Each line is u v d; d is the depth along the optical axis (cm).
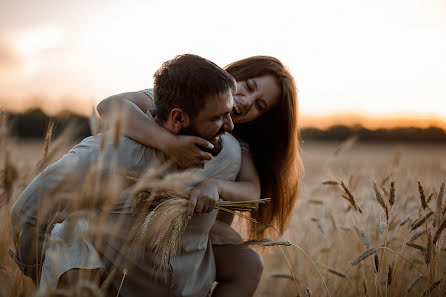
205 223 214
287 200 283
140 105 238
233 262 239
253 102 264
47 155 182
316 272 296
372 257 261
